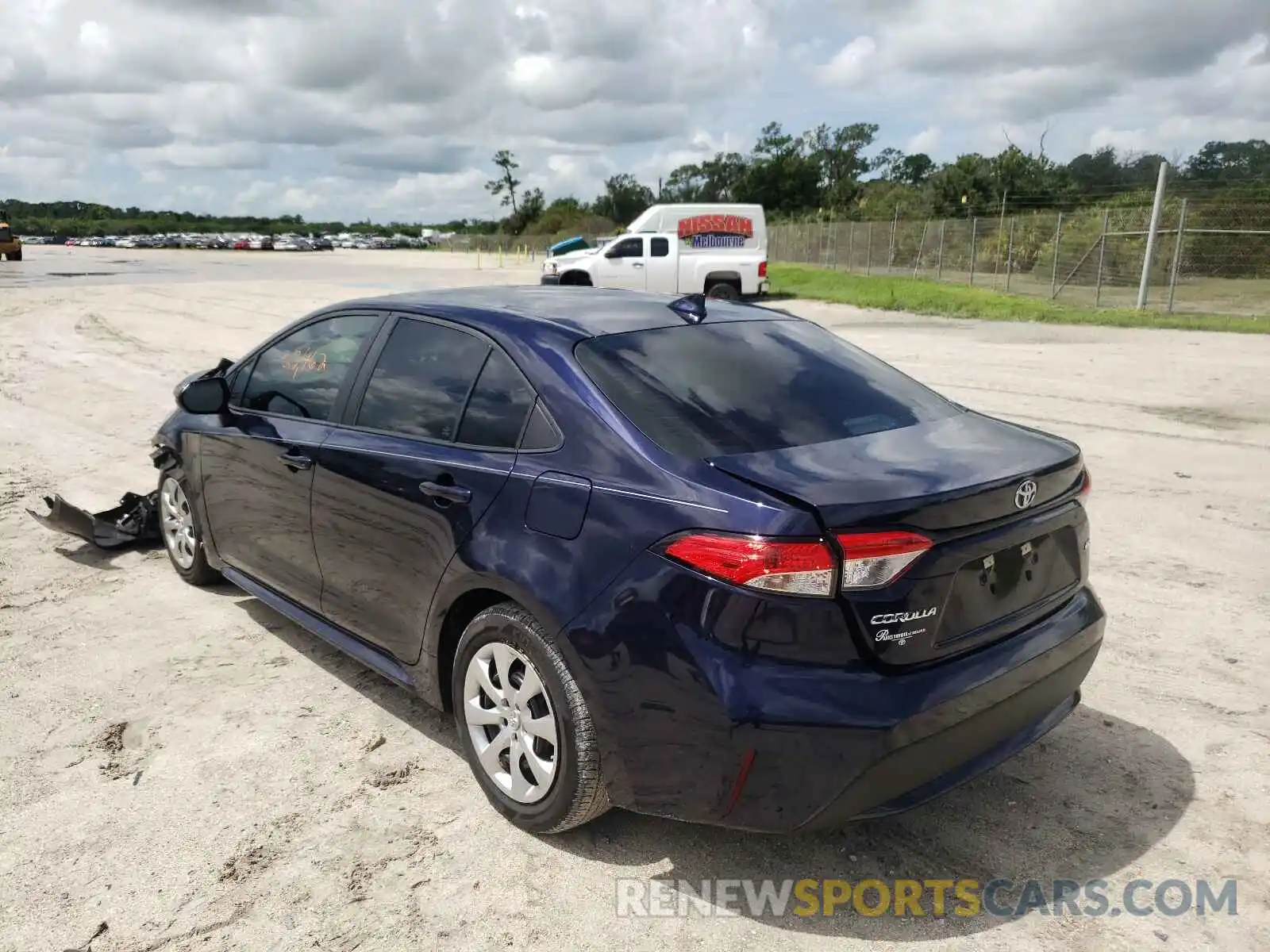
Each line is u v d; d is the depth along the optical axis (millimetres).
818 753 2363
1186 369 11922
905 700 2402
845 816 2451
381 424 3521
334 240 116562
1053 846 2922
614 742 2627
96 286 29203
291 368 4117
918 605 2449
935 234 34625
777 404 2996
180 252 79250
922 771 2490
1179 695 3842
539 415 2973
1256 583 4996
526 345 3131
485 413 3145
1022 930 2570
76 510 5414
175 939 2525
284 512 3943
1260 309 20188
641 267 23172
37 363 12859
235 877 2775
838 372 3348
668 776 2559
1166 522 5988
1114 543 5621
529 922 2600
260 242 87000
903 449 2795
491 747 3029
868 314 20406
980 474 2633
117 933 2549
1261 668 4062
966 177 44281
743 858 2887
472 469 3047
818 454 2701
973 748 2617
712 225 23281
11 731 3578
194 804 3129
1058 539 2898
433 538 3137
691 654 2441
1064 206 41156
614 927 2580
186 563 5051
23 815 3068
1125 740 3512
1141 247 26891
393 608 3422
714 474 2557
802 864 2854
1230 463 7324
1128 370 11805
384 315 3752
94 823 3023
